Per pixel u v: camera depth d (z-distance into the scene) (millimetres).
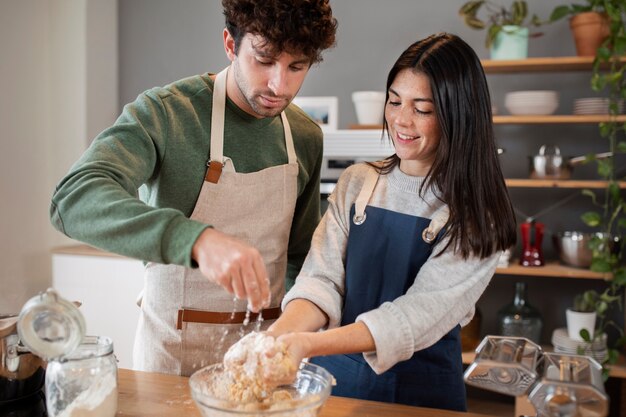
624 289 3016
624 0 2684
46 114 3291
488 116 1310
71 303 1019
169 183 1477
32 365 1209
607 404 835
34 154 3188
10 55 2992
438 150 1308
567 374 895
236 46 1364
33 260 3166
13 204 3039
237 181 1519
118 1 3551
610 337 3059
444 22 3176
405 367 1363
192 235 998
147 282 1595
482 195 1301
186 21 3488
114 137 1336
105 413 1061
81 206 1108
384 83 3268
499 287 3180
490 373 922
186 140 1479
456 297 1272
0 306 2967
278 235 1595
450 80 1259
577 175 3082
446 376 1371
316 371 1099
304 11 1272
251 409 976
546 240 3141
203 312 1528
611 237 2773
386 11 3244
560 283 3109
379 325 1192
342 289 1431
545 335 3135
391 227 1395
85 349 1128
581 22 2752
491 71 3062
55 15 3273
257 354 1019
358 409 1191
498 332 2920
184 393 1242
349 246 1432
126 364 3021
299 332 1151
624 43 2660
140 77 3561
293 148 1626
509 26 2869
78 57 3270
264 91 1362
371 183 1465
